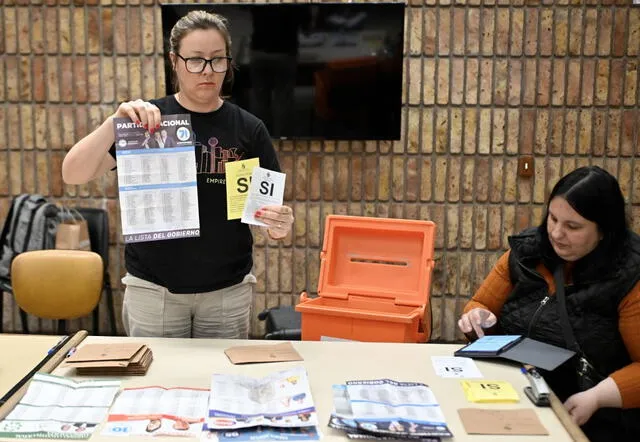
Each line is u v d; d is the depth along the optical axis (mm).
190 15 1785
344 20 3377
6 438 1275
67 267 2654
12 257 3422
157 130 1755
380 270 2248
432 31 3467
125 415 1366
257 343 1810
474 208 3621
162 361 1663
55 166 3699
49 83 3623
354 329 2012
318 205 3656
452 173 3590
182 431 1307
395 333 1972
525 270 1787
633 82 3451
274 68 3453
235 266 1939
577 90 3479
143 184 1759
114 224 3725
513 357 1644
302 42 3412
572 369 1694
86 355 1594
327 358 1704
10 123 3668
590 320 1670
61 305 2662
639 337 1604
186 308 1934
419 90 3531
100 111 3643
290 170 3637
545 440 1296
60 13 3553
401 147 3592
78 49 3586
